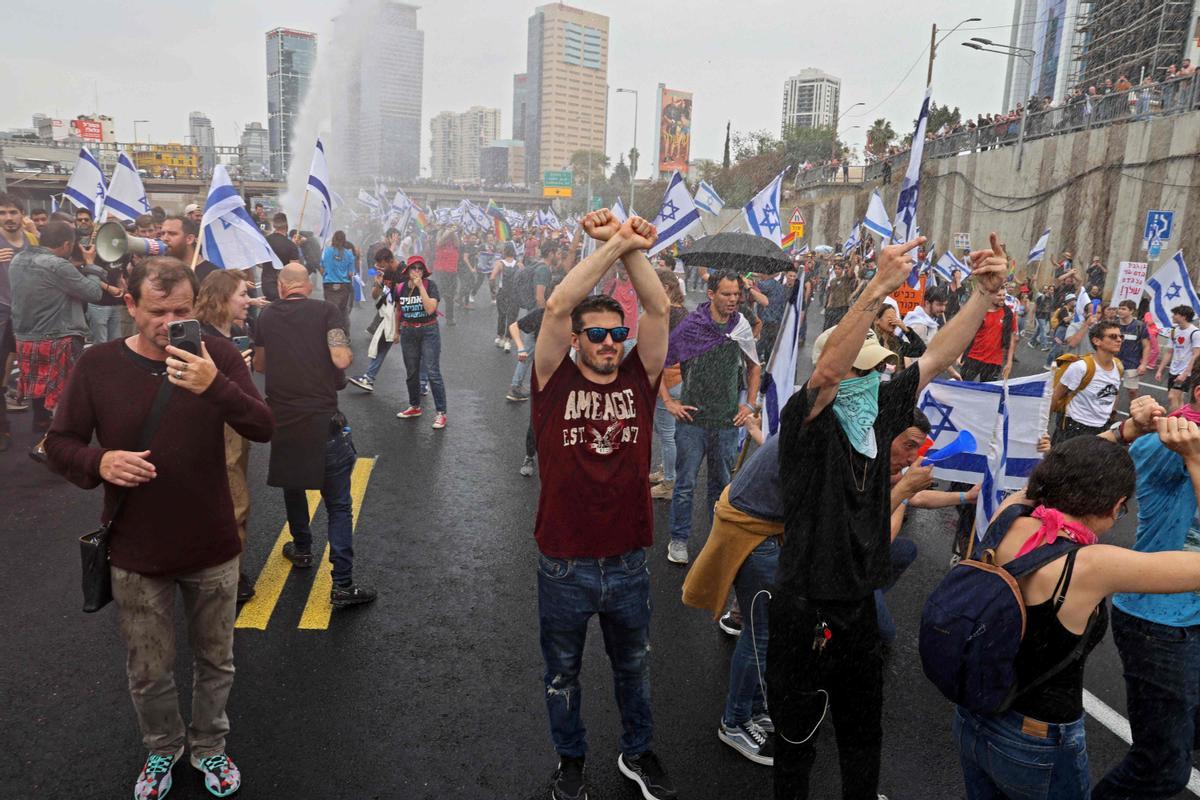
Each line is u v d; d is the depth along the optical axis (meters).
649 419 3.13
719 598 3.53
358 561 5.48
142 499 2.99
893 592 5.35
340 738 3.58
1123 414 10.55
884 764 3.53
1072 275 18.58
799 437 2.67
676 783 3.38
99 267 8.62
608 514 3.03
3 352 7.53
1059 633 2.23
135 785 3.20
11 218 7.78
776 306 11.08
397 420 9.38
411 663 4.21
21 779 3.25
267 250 7.76
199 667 3.22
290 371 4.52
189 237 7.21
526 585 5.20
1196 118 19.47
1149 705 2.84
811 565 2.67
